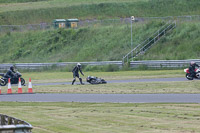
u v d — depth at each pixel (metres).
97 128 38.22
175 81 89.81
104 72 134.25
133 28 186.50
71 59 173.25
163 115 44.53
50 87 89.50
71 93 74.38
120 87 81.62
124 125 39.34
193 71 91.94
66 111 51.09
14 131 26.77
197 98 59.44
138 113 46.66
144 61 136.25
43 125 41.09
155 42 164.88
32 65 155.75
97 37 188.38
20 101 64.31
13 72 103.25
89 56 171.50
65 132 36.88
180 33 167.12
